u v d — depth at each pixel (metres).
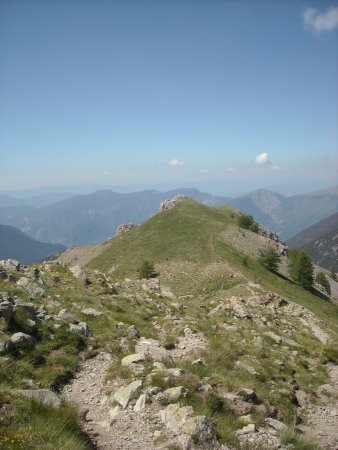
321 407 15.90
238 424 11.43
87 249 182.38
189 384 12.27
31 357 13.05
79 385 12.77
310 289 115.50
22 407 9.31
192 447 9.41
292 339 26.69
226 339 20.52
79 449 8.50
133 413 10.80
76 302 21.20
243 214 194.12
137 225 183.00
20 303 16.03
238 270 93.44
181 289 86.81
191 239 124.94
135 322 20.84
